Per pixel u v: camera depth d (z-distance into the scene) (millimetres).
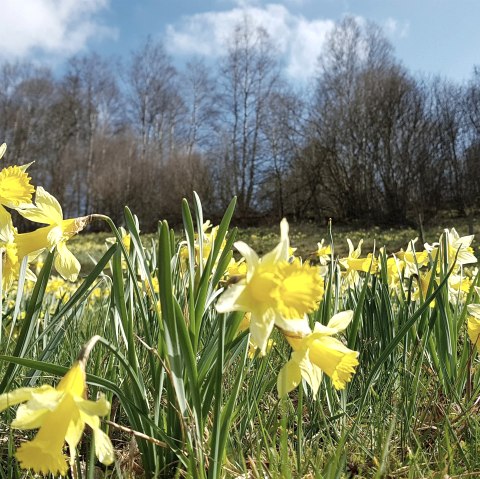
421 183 5141
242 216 6250
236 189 6430
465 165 5258
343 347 251
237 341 281
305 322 248
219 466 267
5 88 8680
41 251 319
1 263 289
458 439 352
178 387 258
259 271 234
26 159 8281
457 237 478
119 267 295
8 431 347
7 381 293
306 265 238
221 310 219
